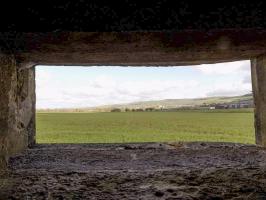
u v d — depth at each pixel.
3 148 1.96
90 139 6.90
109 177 1.83
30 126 2.70
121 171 1.94
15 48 1.72
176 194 1.61
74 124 12.58
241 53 2.06
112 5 1.23
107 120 16.27
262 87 2.54
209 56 2.09
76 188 1.68
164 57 2.06
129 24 1.29
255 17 1.25
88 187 1.70
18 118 2.34
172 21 1.28
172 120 15.55
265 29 1.32
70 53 1.87
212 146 2.65
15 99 2.24
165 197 1.58
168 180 1.79
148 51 1.82
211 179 1.80
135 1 1.22
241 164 2.06
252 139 6.57
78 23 1.28
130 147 2.64
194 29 1.31
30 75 2.65
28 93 2.60
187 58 2.13
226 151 2.46
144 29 1.30
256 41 1.59
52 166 2.04
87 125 12.08
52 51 1.81
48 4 1.23
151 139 7.16
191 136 7.49
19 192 1.63
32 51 1.81
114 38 1.47
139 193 1.63
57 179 1.80
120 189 1.68
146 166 2.04
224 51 1.90
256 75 2.61
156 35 1.43
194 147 2.62
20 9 1.23
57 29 1.30
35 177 1.82
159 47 1.69
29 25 1.29
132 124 13.00
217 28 1.30
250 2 1.21
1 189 1.66
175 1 1.22
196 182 1.76
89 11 1.25
